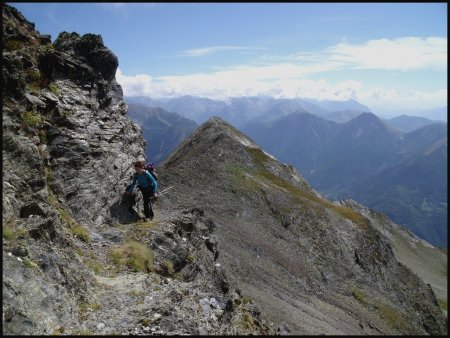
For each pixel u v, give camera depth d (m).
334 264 64.44
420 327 63.72
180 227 27.94
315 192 122.56
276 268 47.47
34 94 24.05
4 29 24.69
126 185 28.09
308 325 30.73
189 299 18.27
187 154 98.12
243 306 22.50
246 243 49.91
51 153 23.30
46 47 27.66
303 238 66.38
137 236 23.69
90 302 15.73
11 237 15.46
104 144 27.39
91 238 21.41
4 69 21.33
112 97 31.73
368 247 75.62
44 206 18.67
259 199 70.69
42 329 12.89
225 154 87.00
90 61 30.17
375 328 48.00
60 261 16.36
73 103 26.97
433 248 179.62
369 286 65.06
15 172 18.59
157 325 15.14
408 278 80.44
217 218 54.72
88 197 24.00
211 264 26.84
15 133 20.31
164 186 59.72
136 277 19.02
